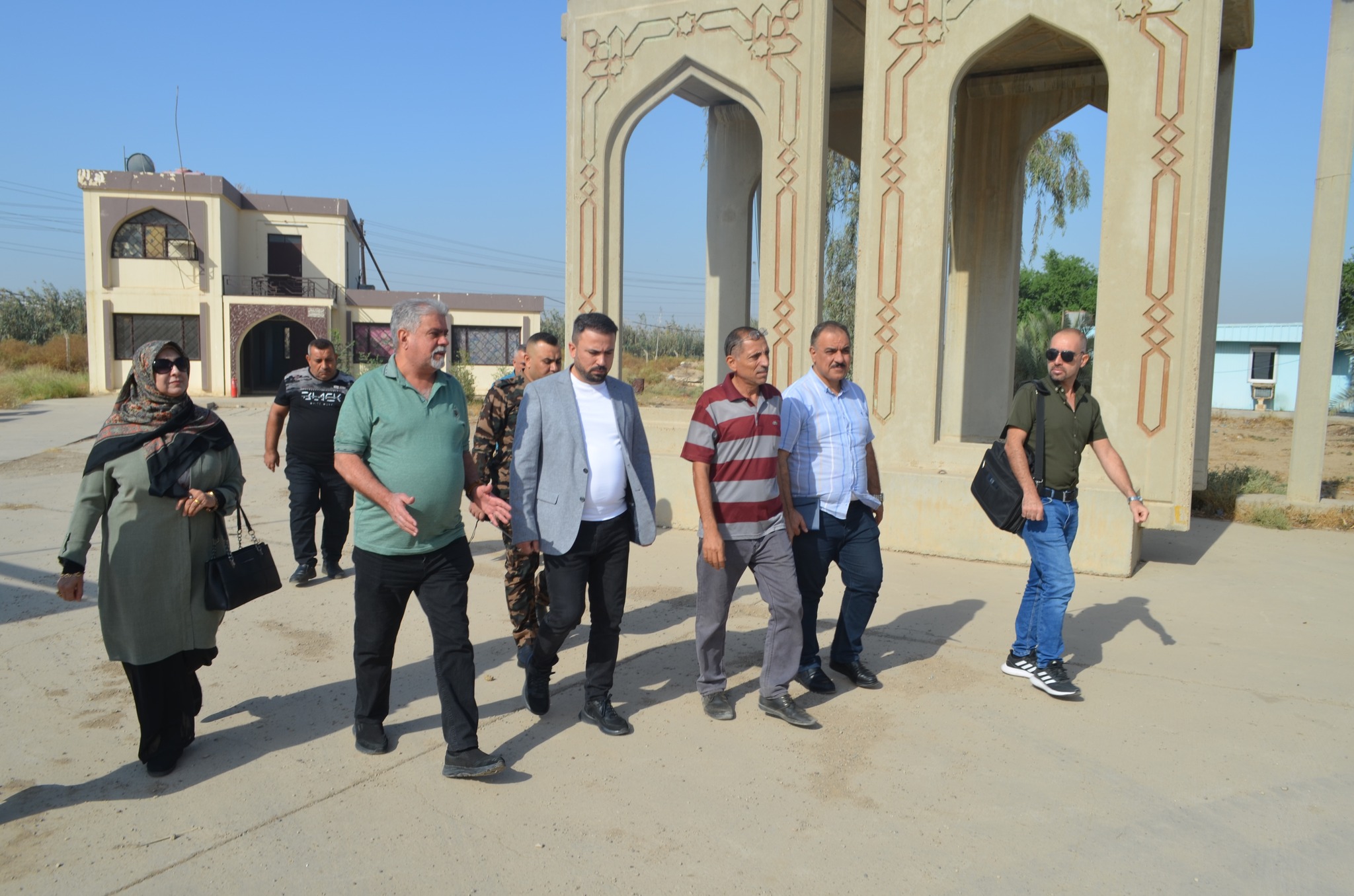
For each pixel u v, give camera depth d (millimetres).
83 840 3148
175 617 3607
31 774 3645
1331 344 9242
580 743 4031
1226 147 9617
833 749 3990
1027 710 4434
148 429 3631
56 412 21172
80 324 46125
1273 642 5477
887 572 7039
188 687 3797
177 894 2842
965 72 7637
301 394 6395
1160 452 7082
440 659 3668
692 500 8586
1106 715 4379
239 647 5211
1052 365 4465
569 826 3309
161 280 30219
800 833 3281
